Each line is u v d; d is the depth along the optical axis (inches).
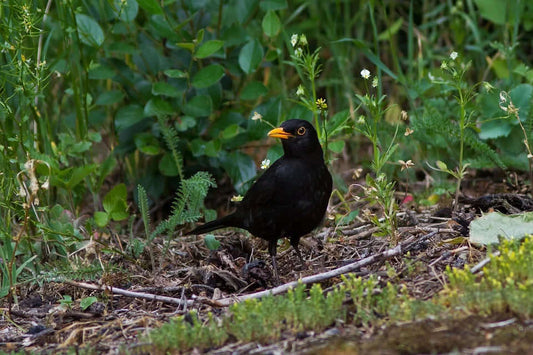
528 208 418.6
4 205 367.6
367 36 625.3
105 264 382.3
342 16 629.6
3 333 328.2
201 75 455.5
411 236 379.9
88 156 525.3
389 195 371.9
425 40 582.6
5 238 371.2
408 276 326.0
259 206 376.2
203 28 474.9
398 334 259.6
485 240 343.9
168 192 520.7
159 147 494.3
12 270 363.9
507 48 500.1
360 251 390.0
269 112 461.1
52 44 526.9
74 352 291.3
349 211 415.8
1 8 380.5
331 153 516.1
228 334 284.4
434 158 494.6
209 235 406.6
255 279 364.8
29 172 336.8
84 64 443.2
